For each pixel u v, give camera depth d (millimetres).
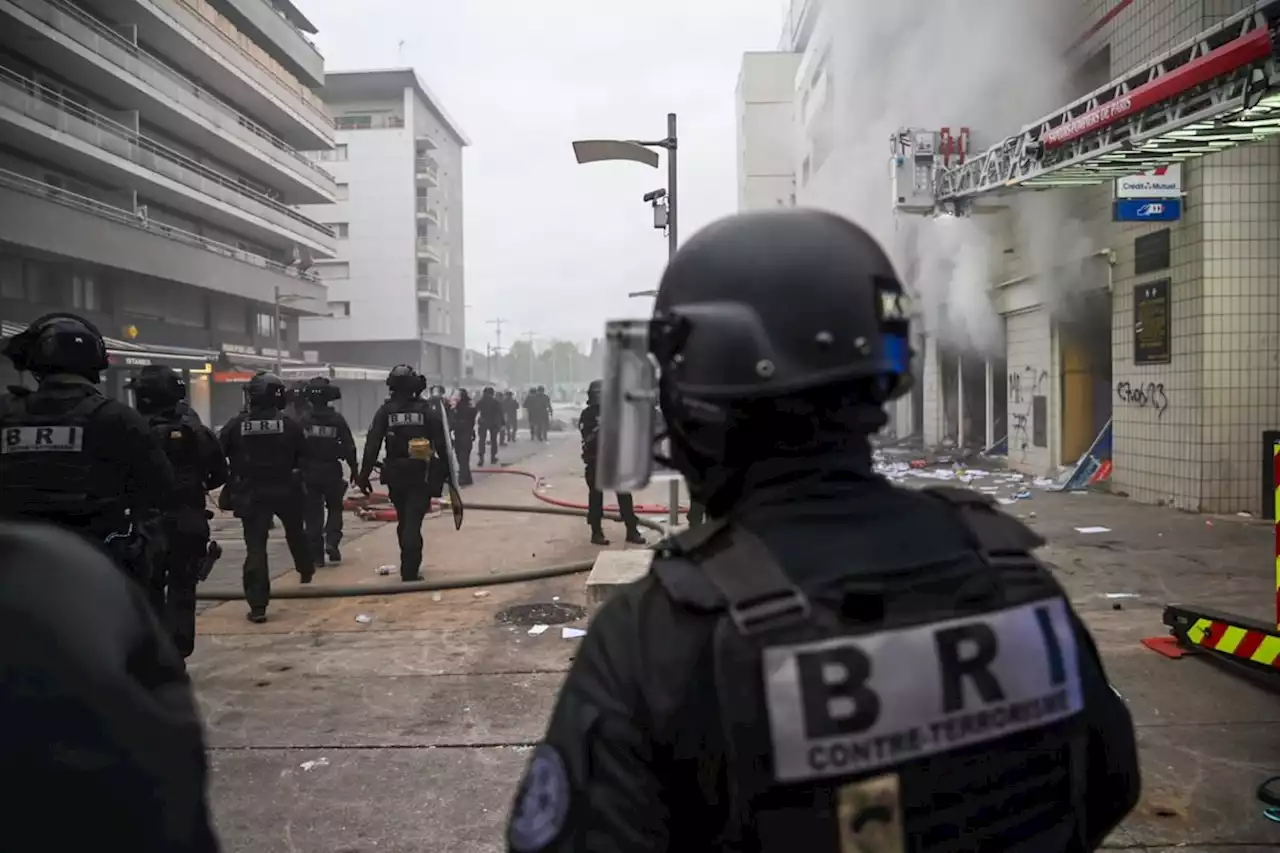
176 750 842
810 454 1016
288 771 3578
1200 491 9391
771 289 996
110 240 26391
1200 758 3506
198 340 33312
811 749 860
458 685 4590
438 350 63062
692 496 1099
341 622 5914
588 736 914
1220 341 9281
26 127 22719
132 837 786
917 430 21219
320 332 57844
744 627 881
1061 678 998
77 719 783
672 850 905
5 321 23391
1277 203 9211
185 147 33156
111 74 26141
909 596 938
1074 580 6453
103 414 3322
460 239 68875
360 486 7191
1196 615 4613
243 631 5723
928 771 896
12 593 815
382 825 3137
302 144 43312
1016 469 13859
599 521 8797
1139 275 10453
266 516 6090
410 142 57594
